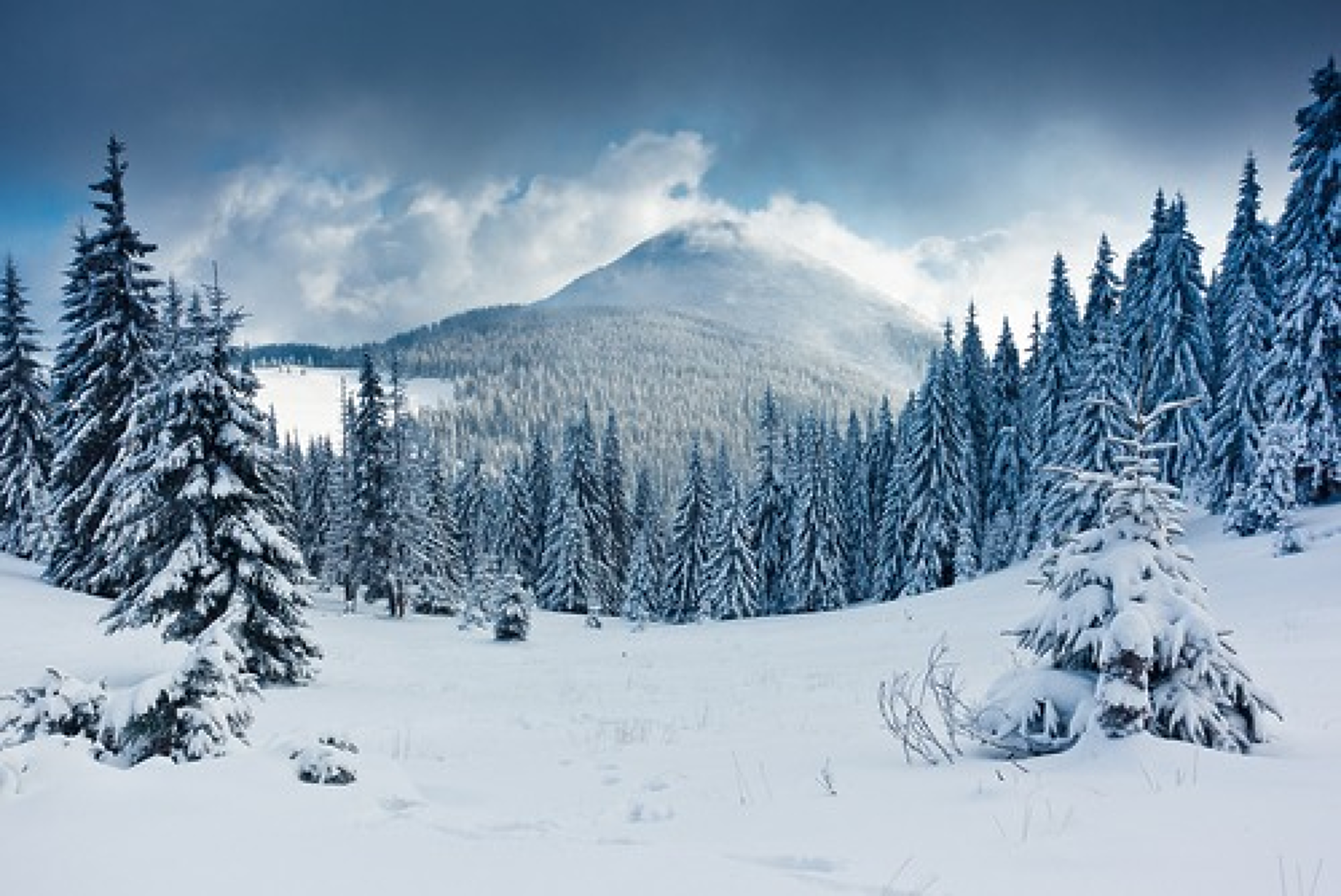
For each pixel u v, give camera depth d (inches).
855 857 187.3
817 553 2265.0
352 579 1860.2
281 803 204.4
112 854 166.1
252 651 655.8
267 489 704.4
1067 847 182.5
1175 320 1556.3
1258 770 235.5
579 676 836.6
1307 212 1170.6
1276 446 1153.4
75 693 272.5
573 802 273.3
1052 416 1889.8
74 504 1053.2
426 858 174.7
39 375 1346.0
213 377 670.5
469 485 3110.2
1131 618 274.1
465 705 604.4
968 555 1959.9
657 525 2947.8
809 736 403.9
